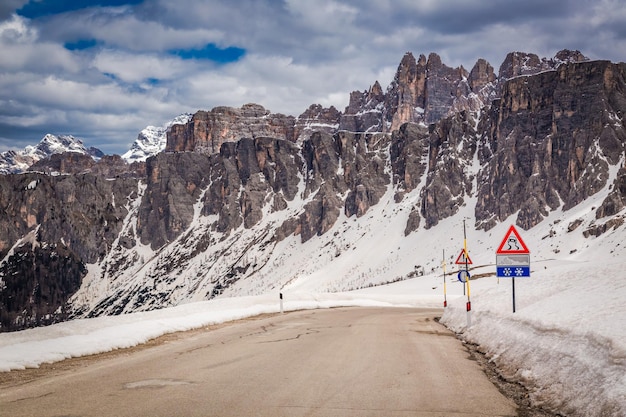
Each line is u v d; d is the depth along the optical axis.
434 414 9.93
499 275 21.55
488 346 18.80
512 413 10.16
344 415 9.74
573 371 11.27
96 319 25.94
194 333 25.72
